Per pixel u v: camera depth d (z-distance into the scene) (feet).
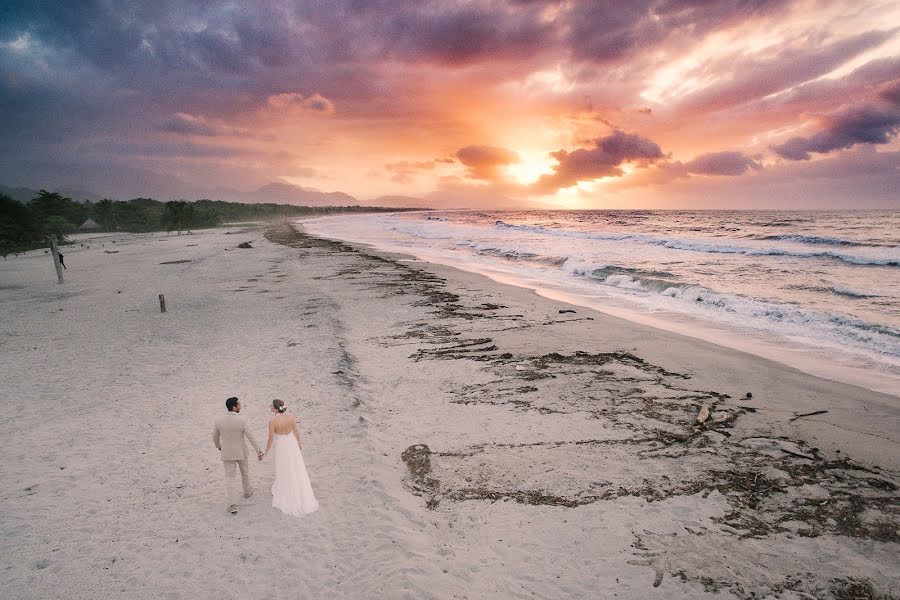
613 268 98.94
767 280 85.05
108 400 37.76
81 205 369.71
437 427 32.78
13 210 194.70
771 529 21.77
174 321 63.31
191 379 42.01
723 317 63.00
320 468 27.84
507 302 71.61
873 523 21.94
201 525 23.02
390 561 20.29
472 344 50.96
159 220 369.50
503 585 18.99
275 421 24.50
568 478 26.25
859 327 55.11
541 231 238.27
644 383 39.50
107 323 62.80
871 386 38.78
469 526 22.66
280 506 23.90
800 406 34.68
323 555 20.90
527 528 22.34
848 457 27.53
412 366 44.78
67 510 24.08
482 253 148.15
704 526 22.07
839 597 17.85
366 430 32.09
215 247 185.88
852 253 114.83
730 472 26.35
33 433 32.27
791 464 26.96
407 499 24.93
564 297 77.00
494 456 28.78
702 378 40.55
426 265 118.11
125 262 138.41
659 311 66.80
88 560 20.58
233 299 77.41
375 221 496.23
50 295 84.84
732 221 295.48
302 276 102.22
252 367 44.75
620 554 20.48
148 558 20.77
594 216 487.20
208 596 18.66
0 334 57.98
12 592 18.66
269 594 18.75
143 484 26.43
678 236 180.34
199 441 31.22
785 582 18.67
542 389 38.68
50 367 45.73
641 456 28.32
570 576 19.39
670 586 18.63
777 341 51.80
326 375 42.01
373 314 65.21
